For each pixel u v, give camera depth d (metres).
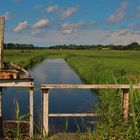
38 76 32.34
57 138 6.77
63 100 16.66
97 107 6.15
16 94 17.48
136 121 5.21
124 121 5.72
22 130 7.10
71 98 17.20
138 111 5.47
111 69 26.52
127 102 6.96
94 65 33.81
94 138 5.60
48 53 114.06
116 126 5.47
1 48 7.17
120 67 30.50
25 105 14.66
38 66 48.59
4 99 16.00
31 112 7.00
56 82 26.88
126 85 6.91
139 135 5.13
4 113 12.66
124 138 5.27
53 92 19.28
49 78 30.28
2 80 6.81
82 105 15.03
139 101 5.61
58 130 9.42
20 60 40.62
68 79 29.33
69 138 6.73
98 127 5.63
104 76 20.67
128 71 23.94
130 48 181.38
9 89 19.44
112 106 5.84
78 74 33.88
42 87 6.96
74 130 10.05
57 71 39.06
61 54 112.00
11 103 14.91
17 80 6.85
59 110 14.19
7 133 6.95
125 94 6.98
